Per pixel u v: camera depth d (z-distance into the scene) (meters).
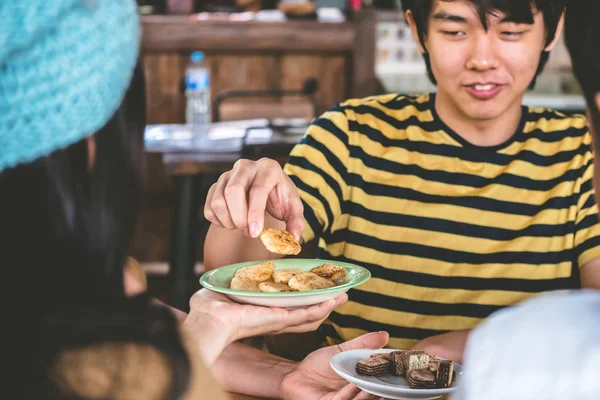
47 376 0.53
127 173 0.63
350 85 4.06
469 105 1.55
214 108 3.80
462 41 1.50
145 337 0.56
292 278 1.15
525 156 1.65
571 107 4.12
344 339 1.64
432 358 1.16
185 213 3.29
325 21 3.99
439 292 1.62
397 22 5.38
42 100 0.54
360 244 1.66
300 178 1.63
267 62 4.02
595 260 1.60
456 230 1.63
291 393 1.21
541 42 1.54
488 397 0.56
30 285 0.56
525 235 1.63
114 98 0.60
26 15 0.53
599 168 0.87
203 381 0.59
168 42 3.93
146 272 4.03
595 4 0.82
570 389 0.53
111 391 0.54
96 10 0.58
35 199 0.57
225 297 1.12
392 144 1.69
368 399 1.12
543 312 0.58
